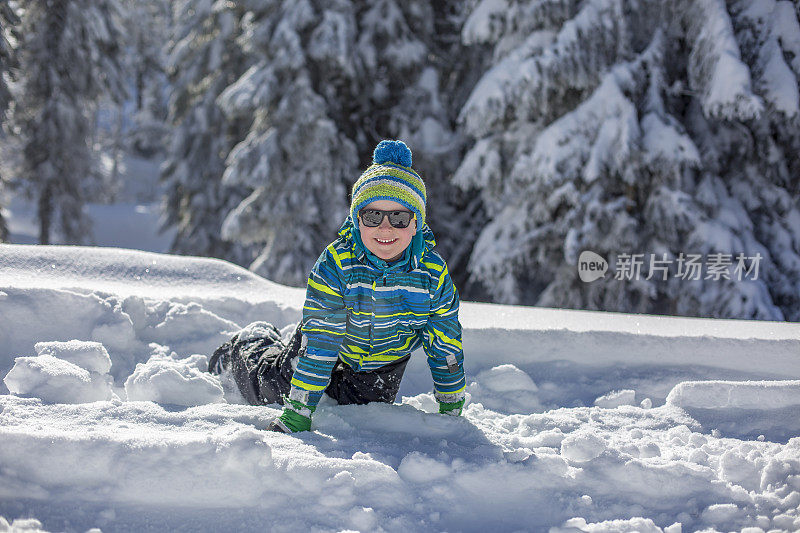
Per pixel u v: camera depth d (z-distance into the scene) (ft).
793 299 25.81
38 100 52.95
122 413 6.77
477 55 36.73
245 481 5.49
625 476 6.07
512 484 5.94
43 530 4.87
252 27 36.42
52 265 12.15
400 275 7.12
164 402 7.81
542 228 27.35
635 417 8.23
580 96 27.22
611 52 25.93
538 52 26.73
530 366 10.14
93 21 56.03
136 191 114.73
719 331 11.31
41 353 7.95
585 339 10.34
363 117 37.47
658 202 24.97
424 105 36.42
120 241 79.51
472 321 11.39
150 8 121.29
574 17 26.50
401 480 5.76
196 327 10.25
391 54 35.47
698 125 26.32
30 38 52.16
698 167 24.54
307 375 6.92
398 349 7.62
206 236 48.44
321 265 7.10
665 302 26.17
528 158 27.14
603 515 5.69
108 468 5.43
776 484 6.09
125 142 127.03
